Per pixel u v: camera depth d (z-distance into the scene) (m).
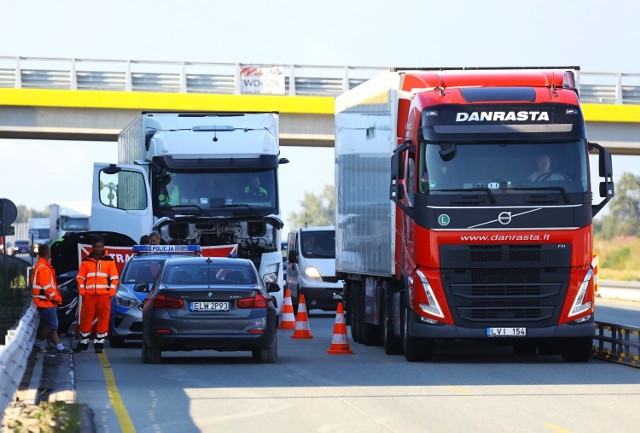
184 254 57.00
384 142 48.75
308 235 82.12
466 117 43.69
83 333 49.38
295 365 43.50
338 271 60.16
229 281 44.00
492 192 43.34
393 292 48.66
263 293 43.72
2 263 109.00
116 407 30.94
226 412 30.00
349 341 58.47
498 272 43.50
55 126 113.38
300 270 80.75
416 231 43.66
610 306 91.12
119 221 65.38
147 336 43.22
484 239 43.28
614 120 118.31
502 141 43.62
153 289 44.25
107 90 112.88
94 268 49.06
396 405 31.36
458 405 31.34
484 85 45.16
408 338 44.84
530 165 43.66
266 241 65.75
